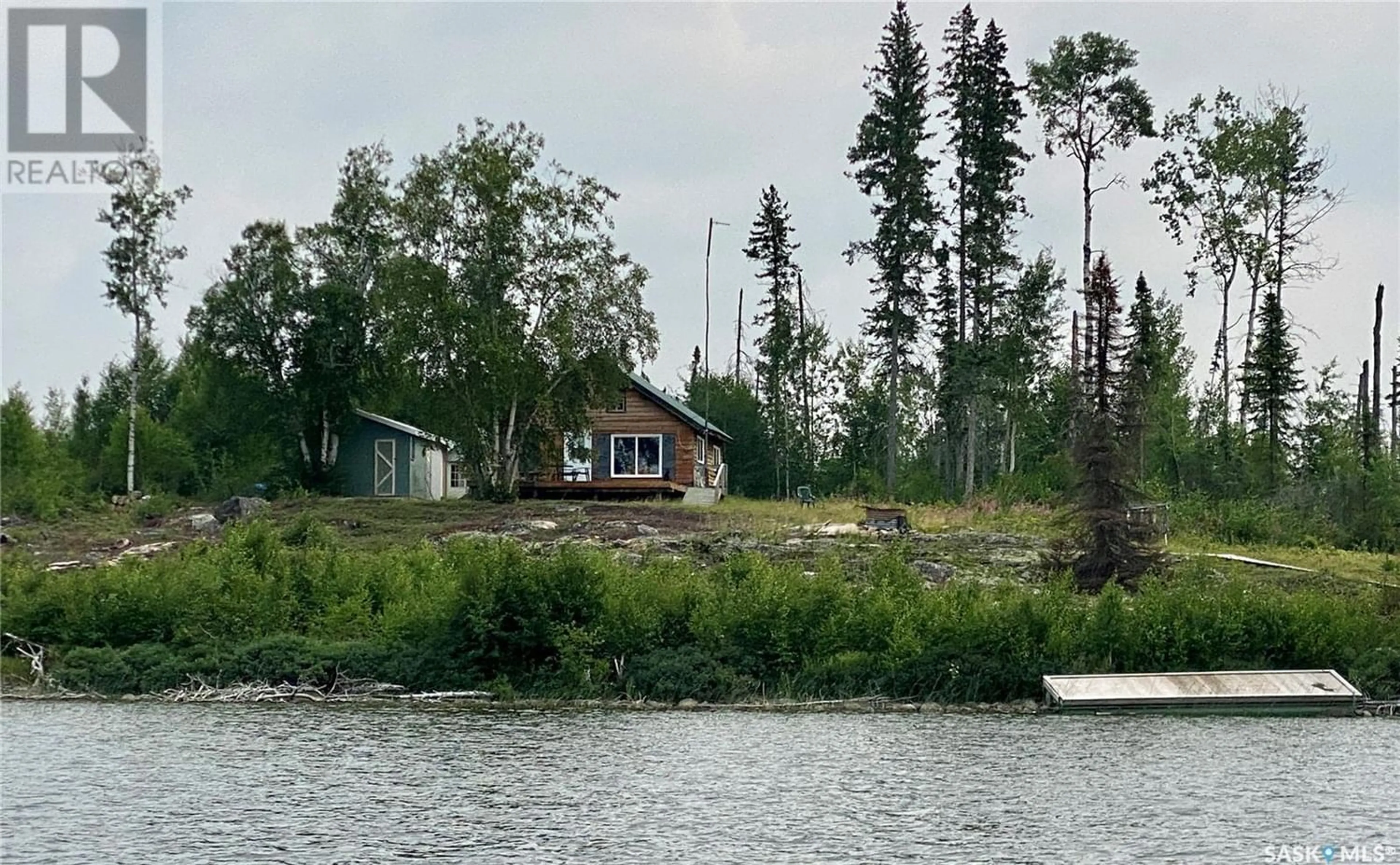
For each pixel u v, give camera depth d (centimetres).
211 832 2011
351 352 5941
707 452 6284
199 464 6094
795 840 1945
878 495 6400
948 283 6962
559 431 5500
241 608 3638
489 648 3453
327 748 2708
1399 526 5184
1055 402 7288
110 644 3644
